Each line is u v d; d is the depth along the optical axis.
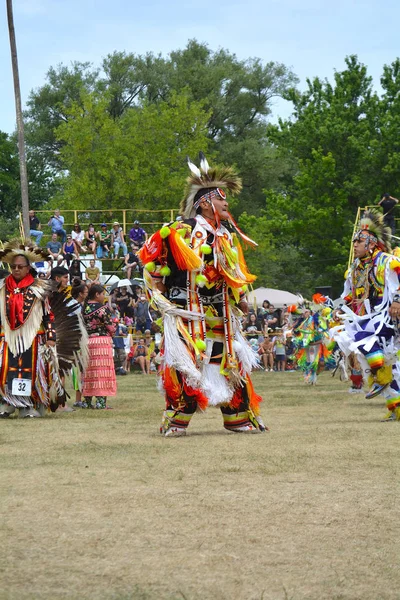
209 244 8.11
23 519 4.50
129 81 66.44
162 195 52.22
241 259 8.30
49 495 5.09
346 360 14.26
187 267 7.91
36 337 10.53
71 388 16.17
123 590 3.39
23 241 11.06
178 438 7.85
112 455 6.68
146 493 5.14
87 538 4.12
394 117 46.38
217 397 8.05
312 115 48.38
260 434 8.05
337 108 48.38
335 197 47.38
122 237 31.03
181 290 8.10
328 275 49.47
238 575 3.57
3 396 10.37
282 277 60.53
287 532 4.23
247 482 5.47
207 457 6.51
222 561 3.76
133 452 6.85
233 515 4.58
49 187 68.25
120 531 4.25
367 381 9.59
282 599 3.29
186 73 63.84
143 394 14.74
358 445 7.06
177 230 8.02
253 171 61.97
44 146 68.81
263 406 11.59
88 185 51.81
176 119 53.56
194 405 8.11
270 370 25.81
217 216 8.20
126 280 26.47
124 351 23.16
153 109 54.75
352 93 49.16
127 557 3.82
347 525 4.36
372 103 47.41
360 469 5.91
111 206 52.94
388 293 9.23
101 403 11.76
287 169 62.78
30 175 67.38
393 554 3.85
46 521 4.45
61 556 3.83
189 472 5.85
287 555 3.84
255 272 53.22
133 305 25.50
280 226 49.00
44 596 3.32
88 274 24.11
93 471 5.92
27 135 66.62
